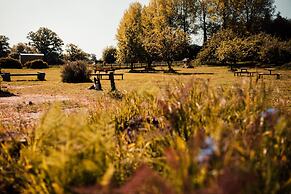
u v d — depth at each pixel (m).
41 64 63.62
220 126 1.82
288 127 2.32
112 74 17.67
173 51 52.09
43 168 1.96
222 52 50.84
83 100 12.87
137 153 2.60
